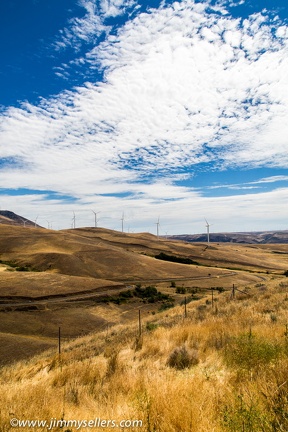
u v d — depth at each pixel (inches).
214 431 156.8
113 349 541.0
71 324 3184.1
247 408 165.8
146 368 345.4
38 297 3816.4
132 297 4409.5
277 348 283.4
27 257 6461.6
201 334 486.9
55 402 236.5
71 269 5930.1
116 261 6732.3
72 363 469.4
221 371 284.5
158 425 170.7
